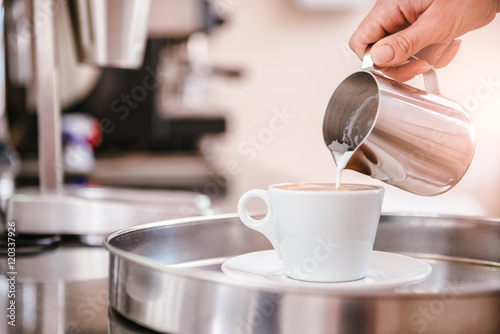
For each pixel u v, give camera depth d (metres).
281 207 0.52
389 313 0.33
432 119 0.54
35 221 0.78
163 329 0.38
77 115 2.44
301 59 3.59
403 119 0.52
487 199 3.10
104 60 0.86
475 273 0.57
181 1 2.20
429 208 2.28
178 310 0.37
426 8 0.62
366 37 0.62
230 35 3.56
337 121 0.59
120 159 2.19
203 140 2.63
